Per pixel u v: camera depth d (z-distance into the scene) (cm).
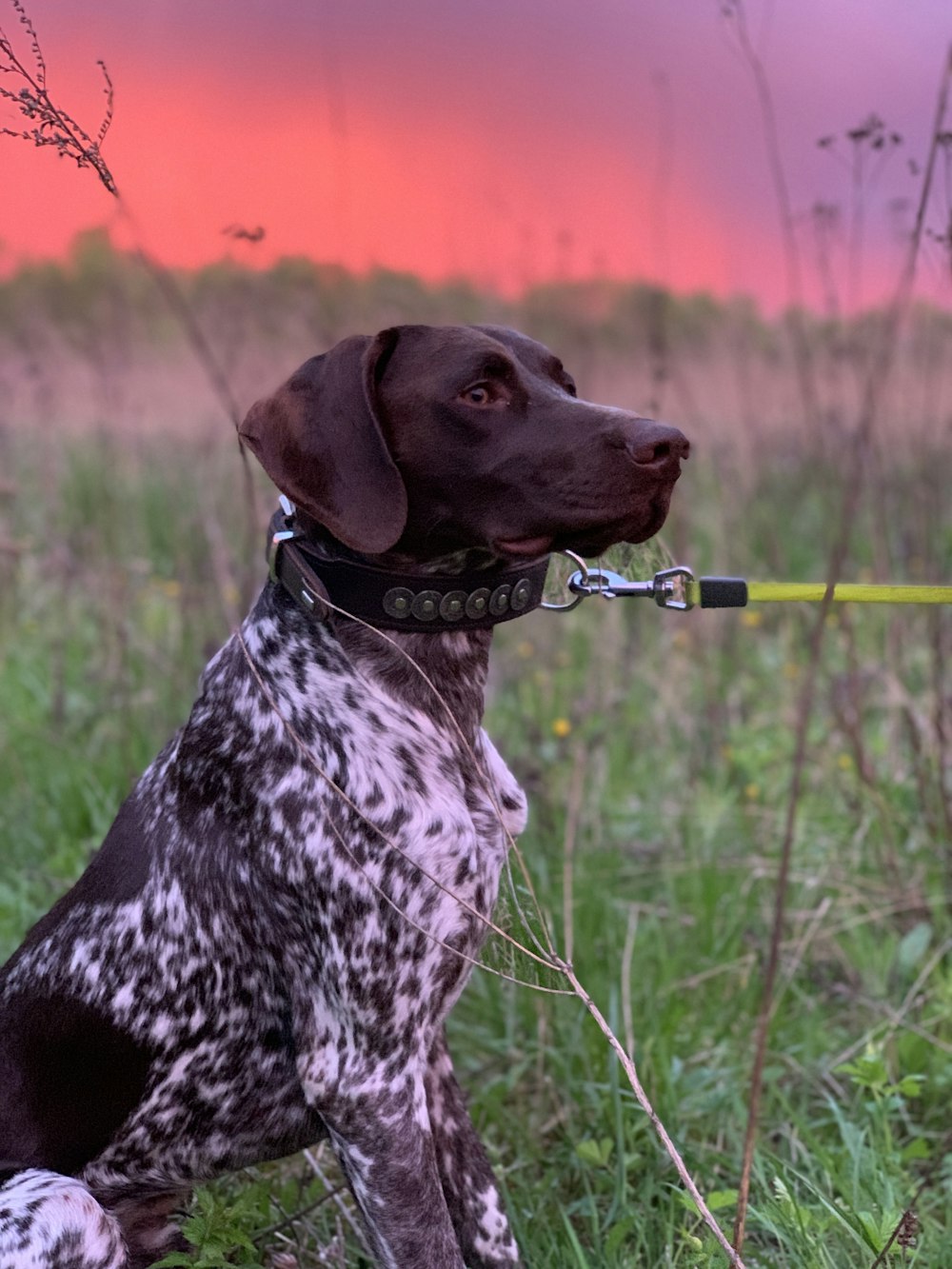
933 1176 165
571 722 241
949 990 183
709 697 248
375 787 138
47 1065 142
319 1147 170
